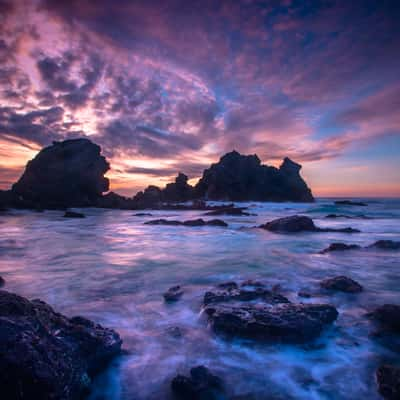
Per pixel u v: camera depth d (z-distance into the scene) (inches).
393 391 130.3
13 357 107.2
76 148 2359.7
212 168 3464.6
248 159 3462.1
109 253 490.6
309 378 146.7
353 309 237.0
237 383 142.6
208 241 627.2
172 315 224.4
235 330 186.1
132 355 166.4
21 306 139.1
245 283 301.9
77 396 123.8
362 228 873.5
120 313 228.2
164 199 3046.3
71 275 344.5
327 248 501.7
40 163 2249.0
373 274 351.6
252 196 3282.5
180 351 171.3
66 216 1349.7
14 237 699.4
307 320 189.9
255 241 623.5
